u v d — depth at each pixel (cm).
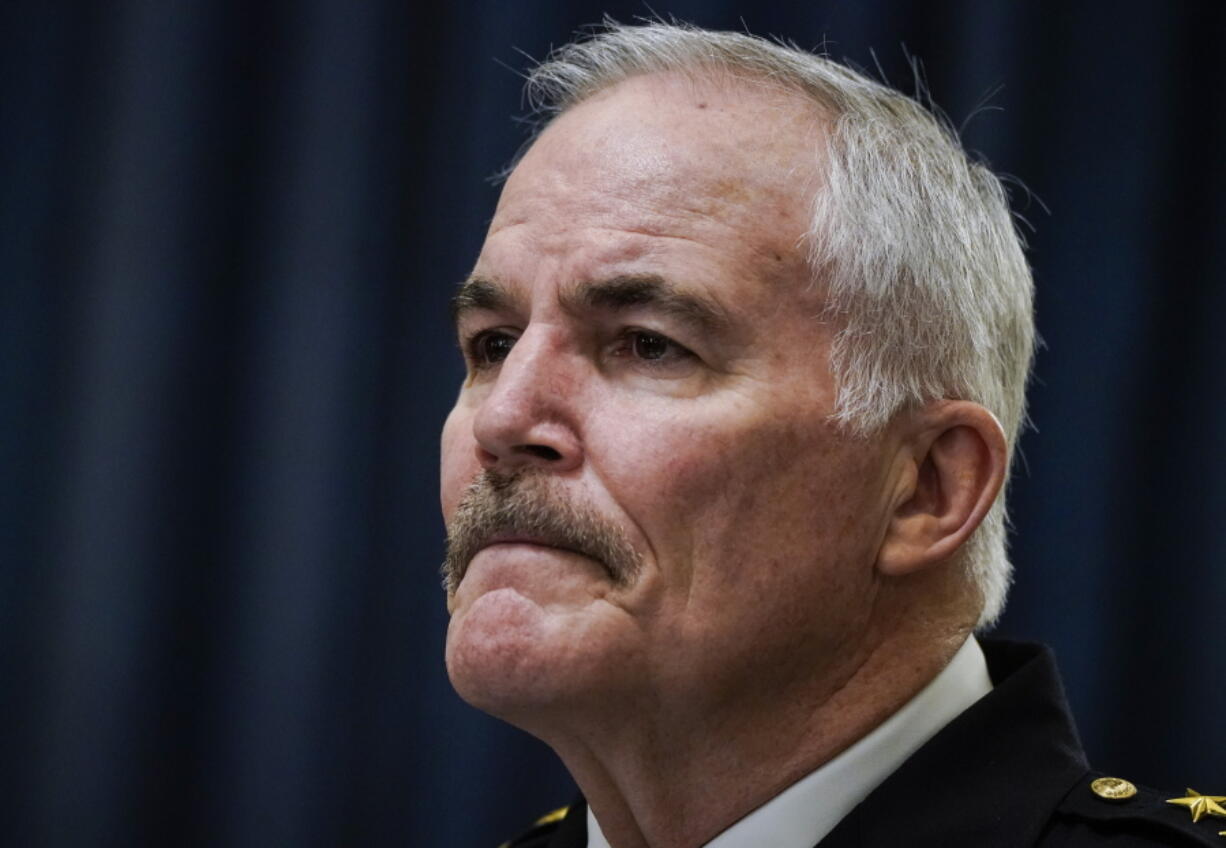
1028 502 1159
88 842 1163
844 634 645
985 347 694
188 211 1222
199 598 1193
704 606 613
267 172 1230
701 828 654
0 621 1180
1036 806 619
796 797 643
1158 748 1128
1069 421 1159
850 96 691
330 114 1231
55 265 1216
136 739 1176
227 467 1207
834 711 648
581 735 634
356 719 1188
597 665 604
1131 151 1168
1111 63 1175
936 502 668
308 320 1218
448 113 1228
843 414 634
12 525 1191
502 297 655
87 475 1195
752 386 622
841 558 638
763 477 620
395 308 1220
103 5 1234
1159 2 1174
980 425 662
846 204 652
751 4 1195
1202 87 1166
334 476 1206
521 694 607
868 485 643
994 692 654
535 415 617
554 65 747
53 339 1210
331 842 1177
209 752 1180
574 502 612
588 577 610
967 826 616
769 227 636
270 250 1223
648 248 625
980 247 707
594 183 646
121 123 1226
